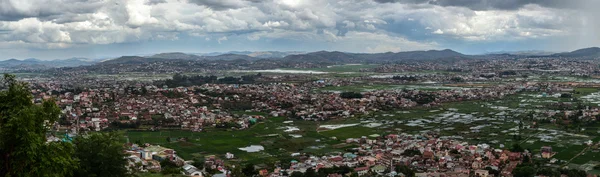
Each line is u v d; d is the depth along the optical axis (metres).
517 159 169.12
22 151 50.41
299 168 156.62
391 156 176.25
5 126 49.88
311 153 186.00
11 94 53.75
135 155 143.12
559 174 140.88
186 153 183.62
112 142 74.94
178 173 116.19
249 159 176.50
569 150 181.62
